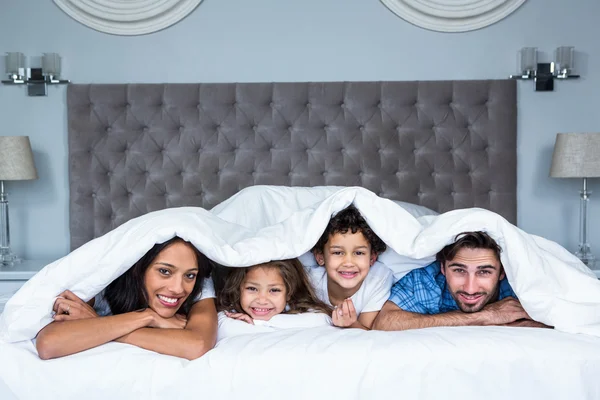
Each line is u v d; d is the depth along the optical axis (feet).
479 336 4.60
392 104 10.24
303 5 10.60
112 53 10.61
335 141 10.27
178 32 10.61
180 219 4.99
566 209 10.78
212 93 10.27
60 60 10.62
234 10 10.60
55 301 4.82
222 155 10.28
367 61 10.63
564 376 4.44
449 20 10.52
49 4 10.58
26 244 10.80
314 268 5.78
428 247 5.05
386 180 10.28
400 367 4.38
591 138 9.52
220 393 4.37
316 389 4.35
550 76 10.50
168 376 4.40
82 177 10.30
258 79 10.66
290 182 10.30
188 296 5.32
